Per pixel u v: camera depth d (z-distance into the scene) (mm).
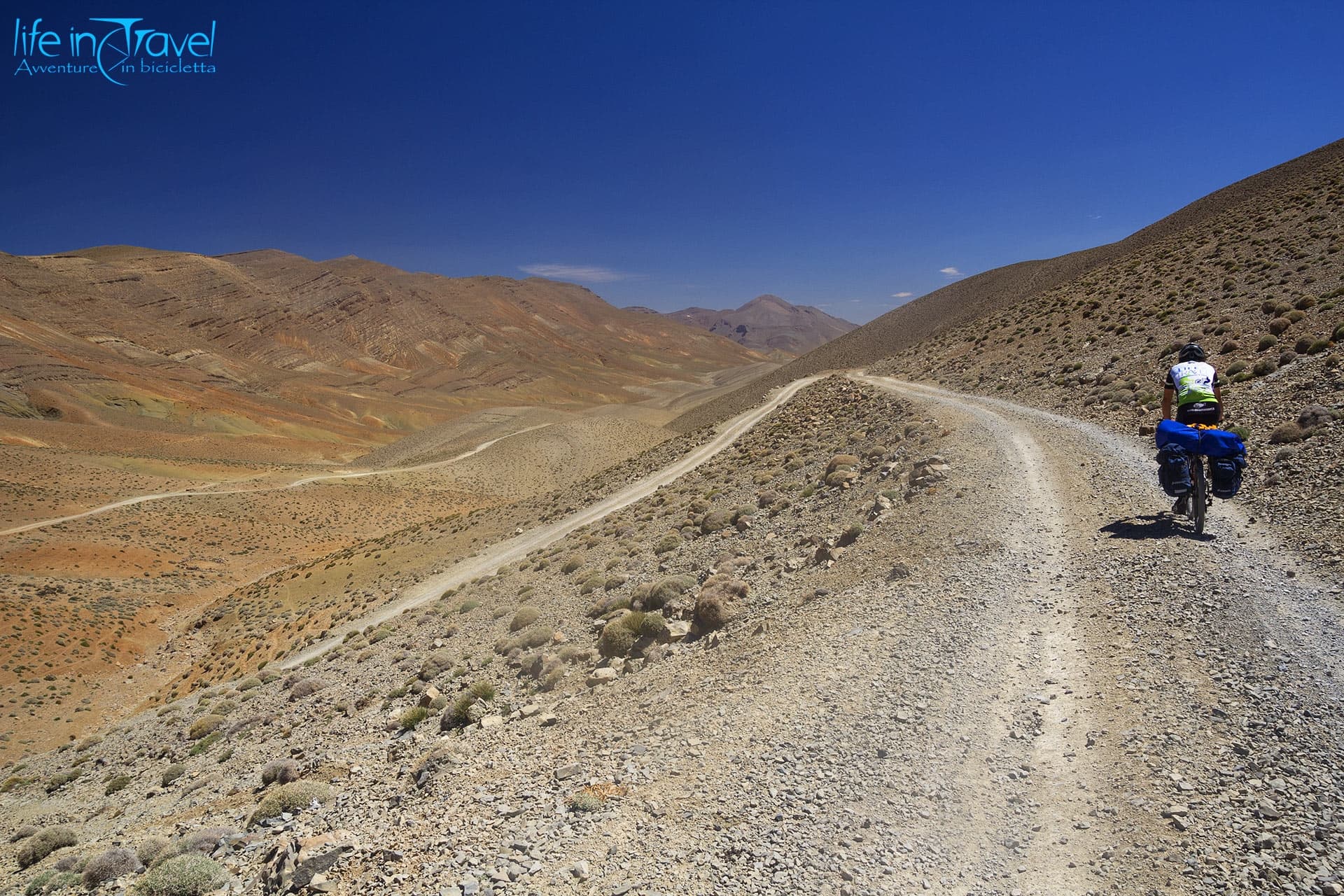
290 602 69125
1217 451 9859
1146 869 4668
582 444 162250
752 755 7070
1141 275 60938
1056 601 9250
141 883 7316
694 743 7637
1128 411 23438
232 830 9477
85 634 65062
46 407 197375
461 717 12719
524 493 139875
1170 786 5406
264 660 51094
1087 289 68375
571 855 5891
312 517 115938
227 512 109875
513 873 5715
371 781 10305
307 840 7242
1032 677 7531
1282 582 8320
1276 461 12898
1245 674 6652
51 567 79938
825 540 16625
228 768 18125
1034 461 17844
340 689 25281
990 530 12562
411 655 26375
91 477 116438
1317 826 4664
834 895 4895
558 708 11172
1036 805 5547
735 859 5457
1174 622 7938
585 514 61281
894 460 23672
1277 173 92250
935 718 7090
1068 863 4883
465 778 8531
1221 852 4656
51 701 54219
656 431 175375
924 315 168250
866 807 5871
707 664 10617
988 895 4711
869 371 84812
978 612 9406
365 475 144500
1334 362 18203
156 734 33250
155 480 122312
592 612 20641
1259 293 36719
